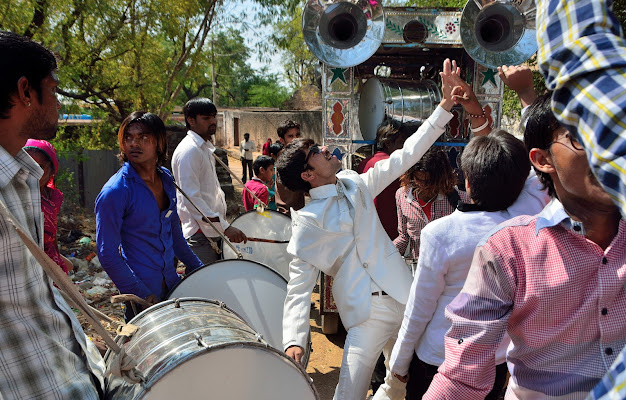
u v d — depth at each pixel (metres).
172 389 1.74
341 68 4.66
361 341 2.64
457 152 5.15
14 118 1.55
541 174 1.38
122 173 3.00
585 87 0.86
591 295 1.32
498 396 2.20
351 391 2.60
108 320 2.18
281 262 4.34
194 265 3.54
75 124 10.09
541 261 1.36
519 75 3.13
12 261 1.45
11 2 7.35
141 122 3.02
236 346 1.81
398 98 5.00
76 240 7.88
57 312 1.65
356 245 2.73
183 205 4.27
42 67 1.59
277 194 5.41
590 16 0.90
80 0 8.34
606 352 1.32
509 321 1.47
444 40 4.79
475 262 1.50
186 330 1.97
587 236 1.31
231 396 1.83
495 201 2.12
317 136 27.06
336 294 2.74
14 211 1.54
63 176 9.22
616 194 0.82
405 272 2.78
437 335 2.21
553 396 1.39
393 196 4.20
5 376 1.48
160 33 9.95
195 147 4.18
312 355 4.36
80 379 1.64
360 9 4.25
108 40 9.15
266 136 29.27
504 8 4.30
